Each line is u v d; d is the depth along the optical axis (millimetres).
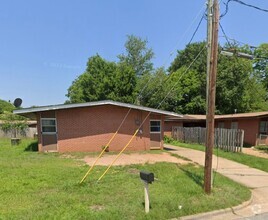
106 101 15695
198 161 12609
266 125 21844
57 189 6922
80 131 15766
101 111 16125
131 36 45062
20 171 9141
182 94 36625
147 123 17125
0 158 12570
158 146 17641
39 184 7367
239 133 15539
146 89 35531
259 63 35406
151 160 12562
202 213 5562
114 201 5953
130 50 45312
